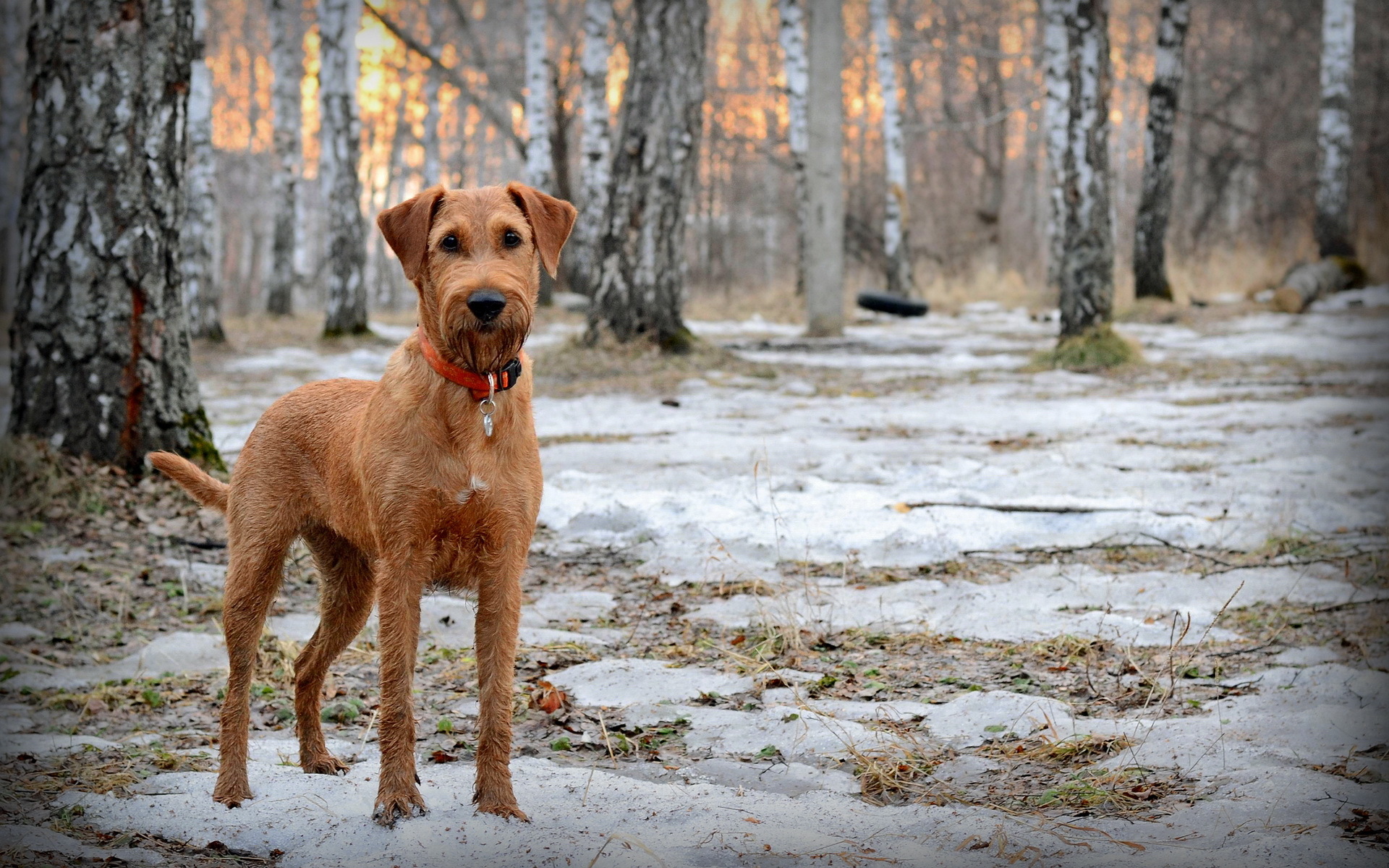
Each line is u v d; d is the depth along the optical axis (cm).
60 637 536
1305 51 3756
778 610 557
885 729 422
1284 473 829
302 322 2381
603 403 1250
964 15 3809
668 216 1514
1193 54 4100
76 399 757
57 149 753
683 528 714
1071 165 1517
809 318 2038
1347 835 318
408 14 4119
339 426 369
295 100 2505
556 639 538
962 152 4362
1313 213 3434
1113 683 468
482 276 324
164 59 766
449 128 5231
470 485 335
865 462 895
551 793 365
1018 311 2600
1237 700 435
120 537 692
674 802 357
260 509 375
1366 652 478
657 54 1488
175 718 452
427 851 323
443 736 429
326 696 475
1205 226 3659
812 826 341
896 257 2695
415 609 343
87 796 365
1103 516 710
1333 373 1388
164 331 780
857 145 4834
